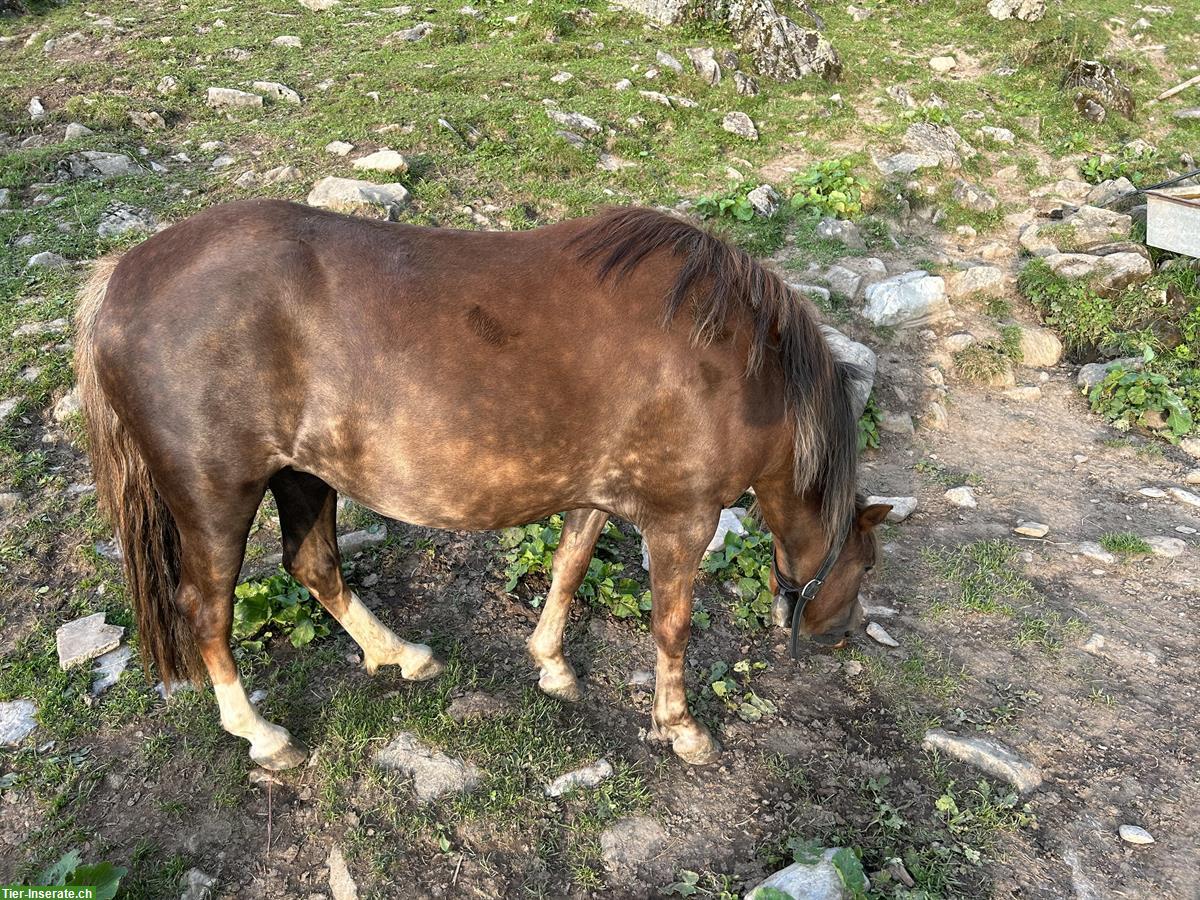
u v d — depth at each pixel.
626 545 4.20
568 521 3.13
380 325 2.45
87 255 5.98
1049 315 6.91
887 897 2.64
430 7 11.86
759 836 2.85
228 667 2.80
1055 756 3.25
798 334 2.77
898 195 8.19
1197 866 2.84
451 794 2.87
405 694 3.22
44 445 4.40
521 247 2.61
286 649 3.40
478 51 10.42
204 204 6.75
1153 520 4.83
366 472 2.58
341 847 2.69
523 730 3.11
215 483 2.54
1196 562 4.45
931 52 12.31
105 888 2.34
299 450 2.60
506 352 2.47
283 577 3.58
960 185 8.45
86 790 2.79
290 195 6.79
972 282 6.95
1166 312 6.68
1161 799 3.09
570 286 2.55
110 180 6.96
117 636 3.35
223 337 2.41
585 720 3.23
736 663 3.57
